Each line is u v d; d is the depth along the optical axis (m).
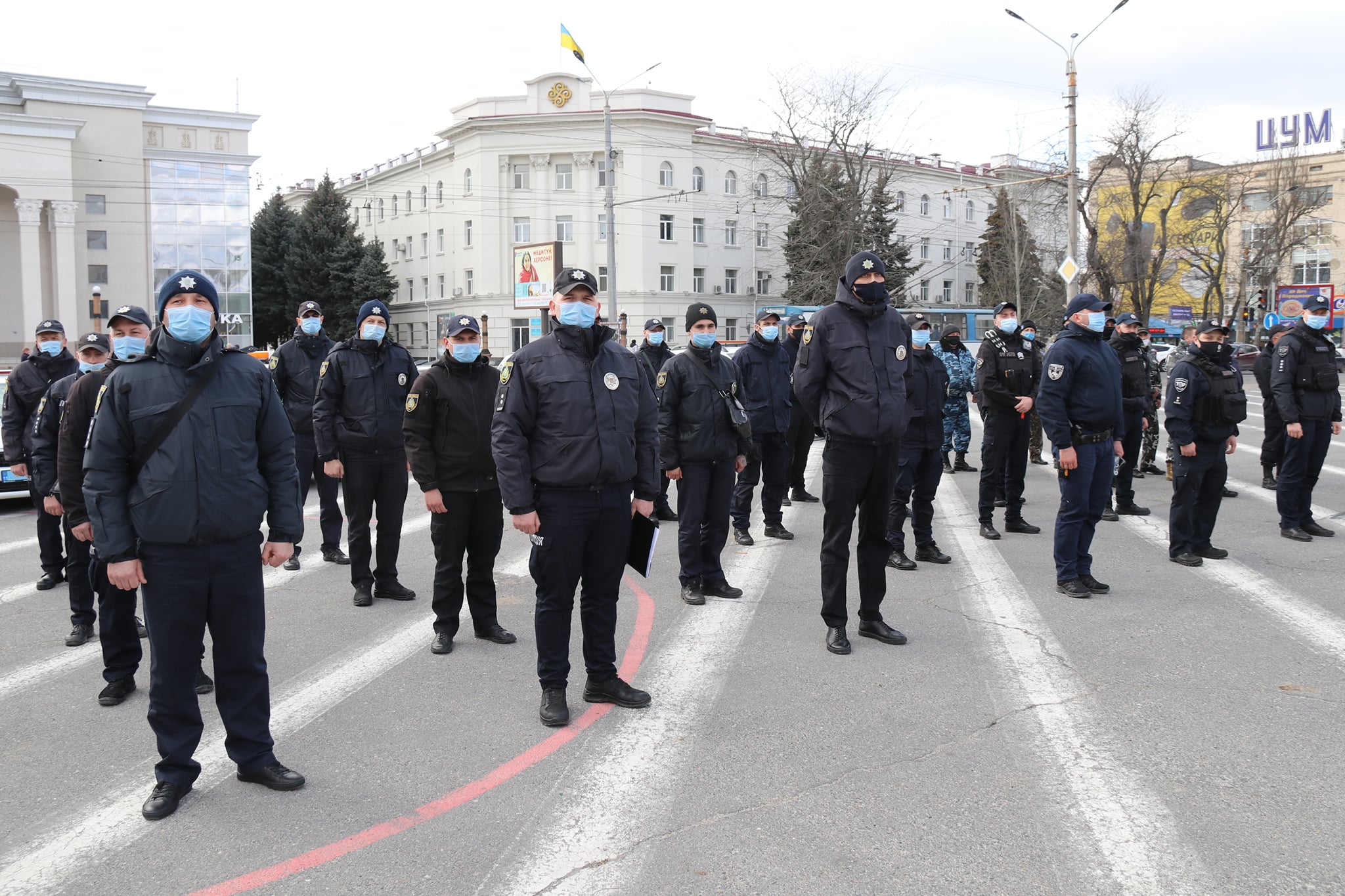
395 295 58.59
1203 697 4.46
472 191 52.00
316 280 54.88
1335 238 58.16
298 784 3.68
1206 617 5.81
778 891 2.89
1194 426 7.15
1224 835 3.20
